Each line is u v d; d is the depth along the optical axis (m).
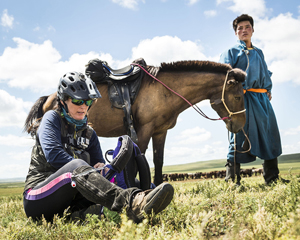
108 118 4.79
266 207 2.15
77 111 2.37
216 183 4.09
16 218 3.12
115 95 4.74
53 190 2.21
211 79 4.95
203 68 5.00
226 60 5.36
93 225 2.06
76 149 2.50
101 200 1.98
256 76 5.14
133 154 2.53
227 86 4.91
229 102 4.93
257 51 5.46
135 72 4.77
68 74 2.35
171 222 2.11
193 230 1.72
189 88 4.94
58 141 2.30
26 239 1.99
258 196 3.10
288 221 1.52
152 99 4.81
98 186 1.99
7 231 2.05
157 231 1.75
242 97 4.96
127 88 4.76
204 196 3.34
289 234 1.37
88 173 2.05
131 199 1.95
